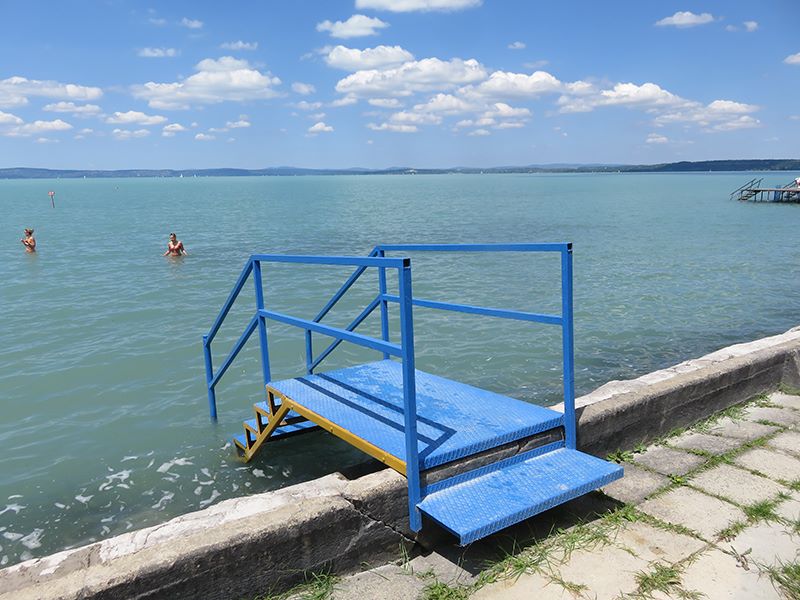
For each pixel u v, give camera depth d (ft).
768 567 10.25
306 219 151.12
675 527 11.60
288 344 36.24
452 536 11.68
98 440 22.98
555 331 38.32
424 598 9.89
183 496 18.65
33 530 17.07
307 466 20.08
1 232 124.57
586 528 11.68
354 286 57.82
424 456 11.17
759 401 18.72
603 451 14.73
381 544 10.94
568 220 138.31
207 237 109.19
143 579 8.77
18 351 36.04
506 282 59.26
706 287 54.80
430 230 117.80
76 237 111.55
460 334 37.70
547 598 9.70
